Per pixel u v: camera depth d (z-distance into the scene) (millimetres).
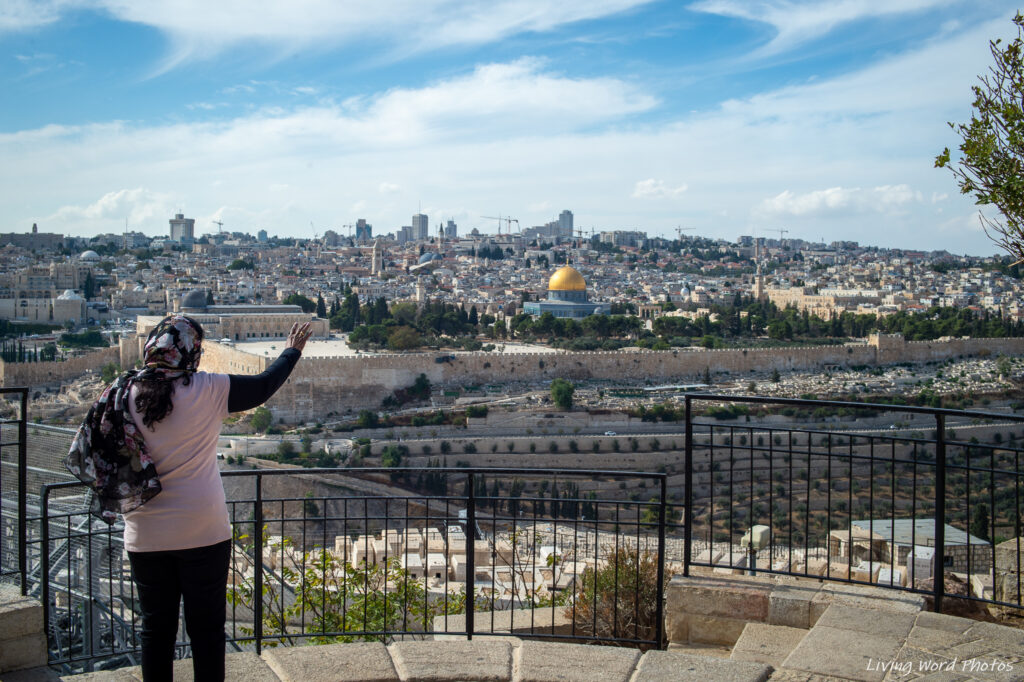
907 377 150750
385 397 135375
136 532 8219
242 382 8586
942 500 11797
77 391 138375
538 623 15156
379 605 15477
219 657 8539
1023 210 13930
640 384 147625
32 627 9953
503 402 126562
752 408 115062
